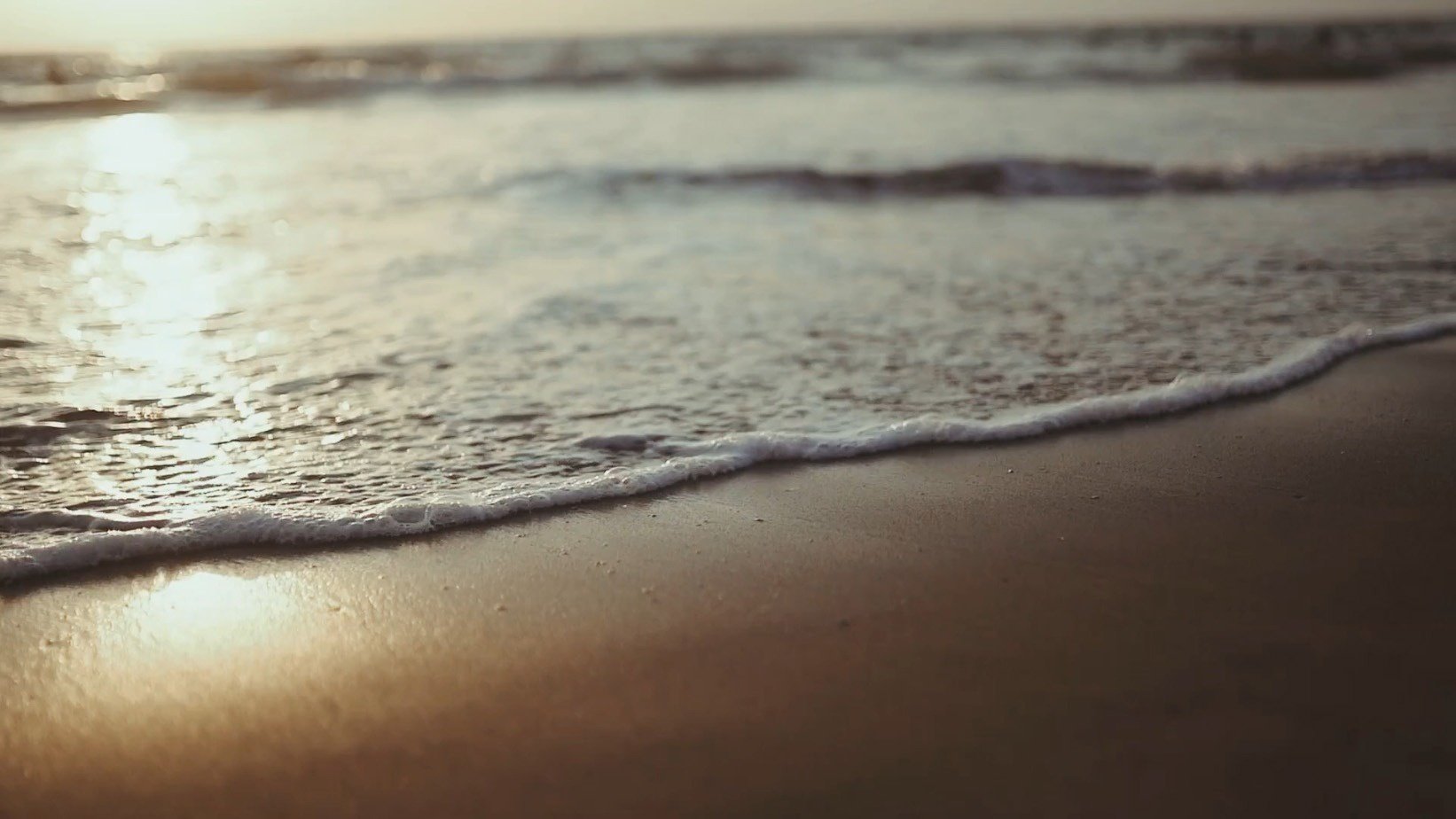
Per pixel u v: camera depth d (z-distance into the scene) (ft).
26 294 22.89
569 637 9.52
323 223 31.32
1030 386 16.52
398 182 38.47
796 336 19.51
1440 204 32.86
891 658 9.04
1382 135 48.16
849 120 56.08
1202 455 13.82
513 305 21.90
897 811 7.12
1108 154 43.34
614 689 8.68
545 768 7.69
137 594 10.44
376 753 7.95
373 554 11.26
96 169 41.70
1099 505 12.28
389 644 9.48
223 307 21.83
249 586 10.59
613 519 12.08
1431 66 82.79
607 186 37.40
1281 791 7.26
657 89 74.02
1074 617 9.70
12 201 34.58
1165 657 9.00
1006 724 8.06
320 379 17.17
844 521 11.92
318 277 24.52
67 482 13.05
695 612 9.93
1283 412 15.39
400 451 14.16
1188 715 8.14
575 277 24.47
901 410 15.51
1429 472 13.16
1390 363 17.57
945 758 7.67
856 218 32.58
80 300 22.35
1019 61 90.79
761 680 8.76
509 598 10.27
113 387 16.70
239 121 58.44
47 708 8.58
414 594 10.37
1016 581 10.45
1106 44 112.57
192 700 8.69
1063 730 7.97
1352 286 22.53
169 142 50.14
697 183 37.96
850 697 8.48
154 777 7.74
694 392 16.47
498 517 12.16
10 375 17.22
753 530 11.73
